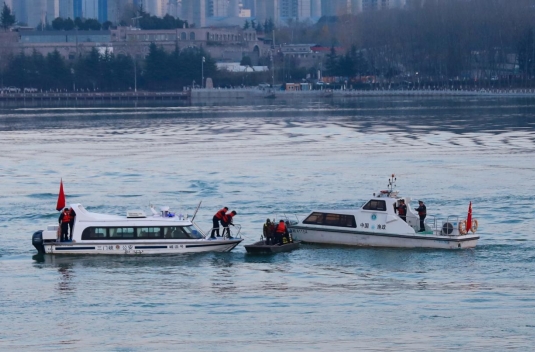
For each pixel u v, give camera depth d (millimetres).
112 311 124062
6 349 111250
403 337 113875
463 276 137750
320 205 192125
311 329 116750
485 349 109875
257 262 146500
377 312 122562
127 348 111312
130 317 121812
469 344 111500
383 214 153000
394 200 153375
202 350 110438
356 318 120500
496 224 170875
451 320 119375
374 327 117125
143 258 148625
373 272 140375
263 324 118688
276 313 122625
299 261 146750
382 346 111125
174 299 128875
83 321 120438
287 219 161375
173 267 144375
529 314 121000
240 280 137250
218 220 153875
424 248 151750
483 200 196000
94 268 144000
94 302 127812
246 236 163000
